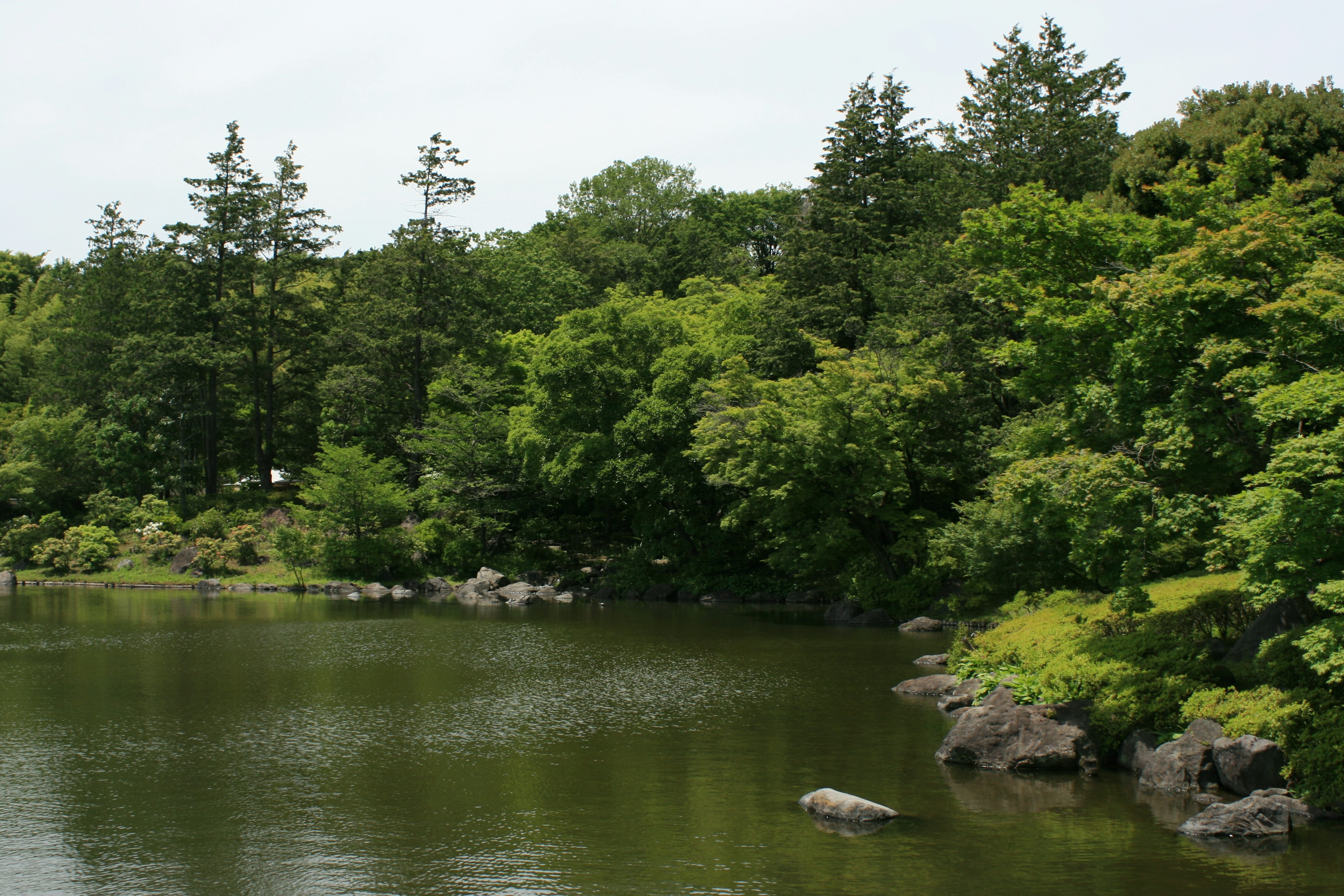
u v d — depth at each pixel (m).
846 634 35.22
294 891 11.58
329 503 53.75
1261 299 17.16
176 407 63.66
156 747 18.50
